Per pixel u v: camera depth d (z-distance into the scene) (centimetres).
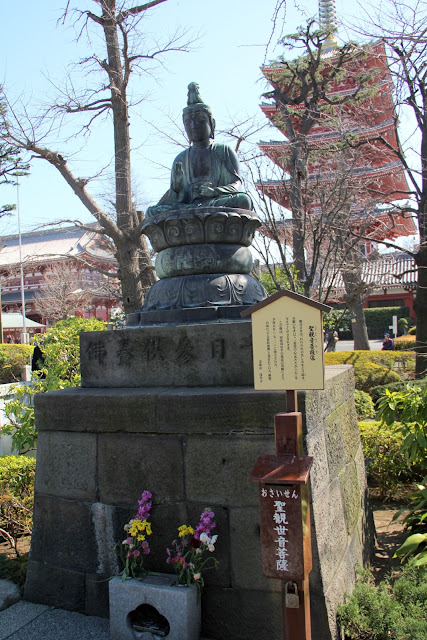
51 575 368
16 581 396
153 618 321
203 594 321
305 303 252
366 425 627
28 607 364
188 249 414
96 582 352
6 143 1170
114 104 1200
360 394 803
